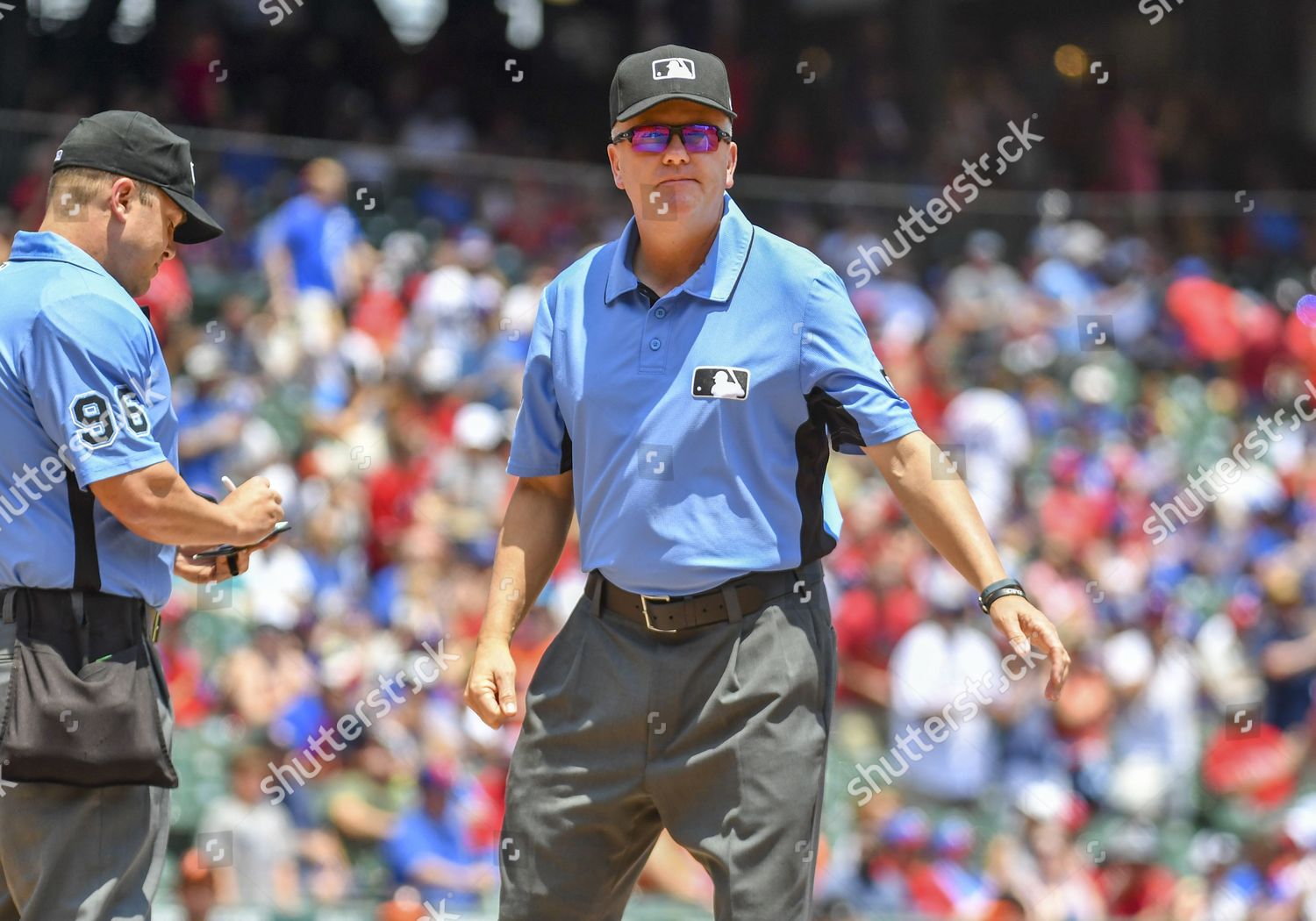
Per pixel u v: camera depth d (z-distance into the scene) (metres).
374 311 31.47
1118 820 27.31
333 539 27.31
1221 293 39.28
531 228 34.88
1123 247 40.16
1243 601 31.75
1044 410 35.47
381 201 33.22
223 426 28.27
